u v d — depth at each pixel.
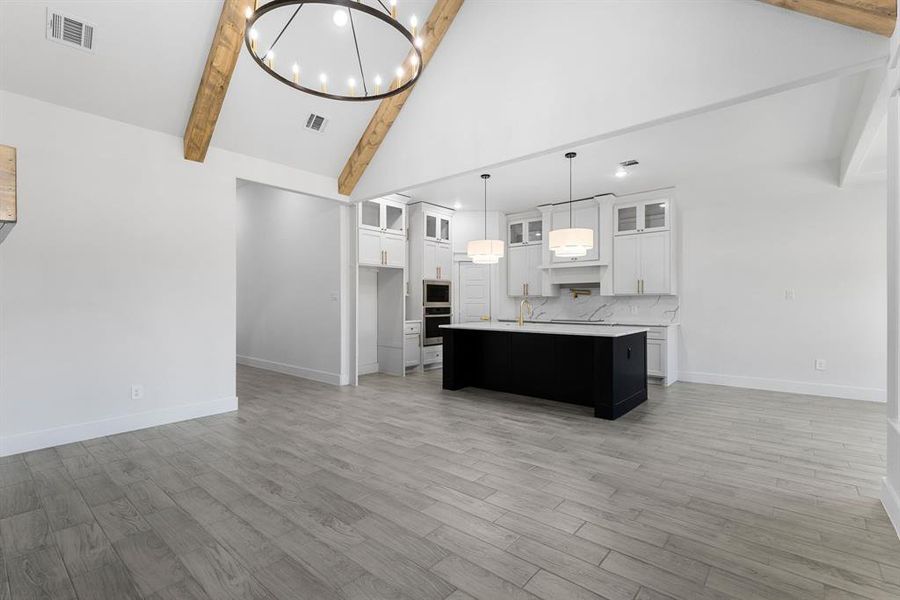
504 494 2.51
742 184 5.48
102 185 3.62
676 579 1.73
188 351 4.12
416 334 6.79
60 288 3.41
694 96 2.78
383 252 6.16
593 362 4.48
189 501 2.43
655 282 6.05
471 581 1.73
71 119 3.47
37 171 3.31
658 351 5.68
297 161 4.94
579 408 4.48
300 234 6.37
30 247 3.28
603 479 2.71
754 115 3.77
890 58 2.16
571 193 6.30
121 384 3.71
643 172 5.34
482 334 5.39
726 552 1.92
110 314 3.66
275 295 6.83
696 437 3.52
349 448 3.29
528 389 4.98
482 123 3.95
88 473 2.83
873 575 1.75
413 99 4.54
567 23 3.34
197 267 4.20
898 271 2.25
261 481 2.70
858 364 4.84
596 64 3.20
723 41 2.66
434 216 7.15
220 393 4.35
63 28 3.03
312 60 3.93
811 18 2.37
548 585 1.71
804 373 5.13
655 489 2.57
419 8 3.90
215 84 3.59
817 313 5.06
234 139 4.34
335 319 5.82
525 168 5.16
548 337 4.81
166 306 3.99
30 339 3.27
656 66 2.93
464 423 3.95
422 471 2.85
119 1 3.04
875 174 4.46
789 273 5.21
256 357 7.24
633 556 1.89
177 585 1.72
